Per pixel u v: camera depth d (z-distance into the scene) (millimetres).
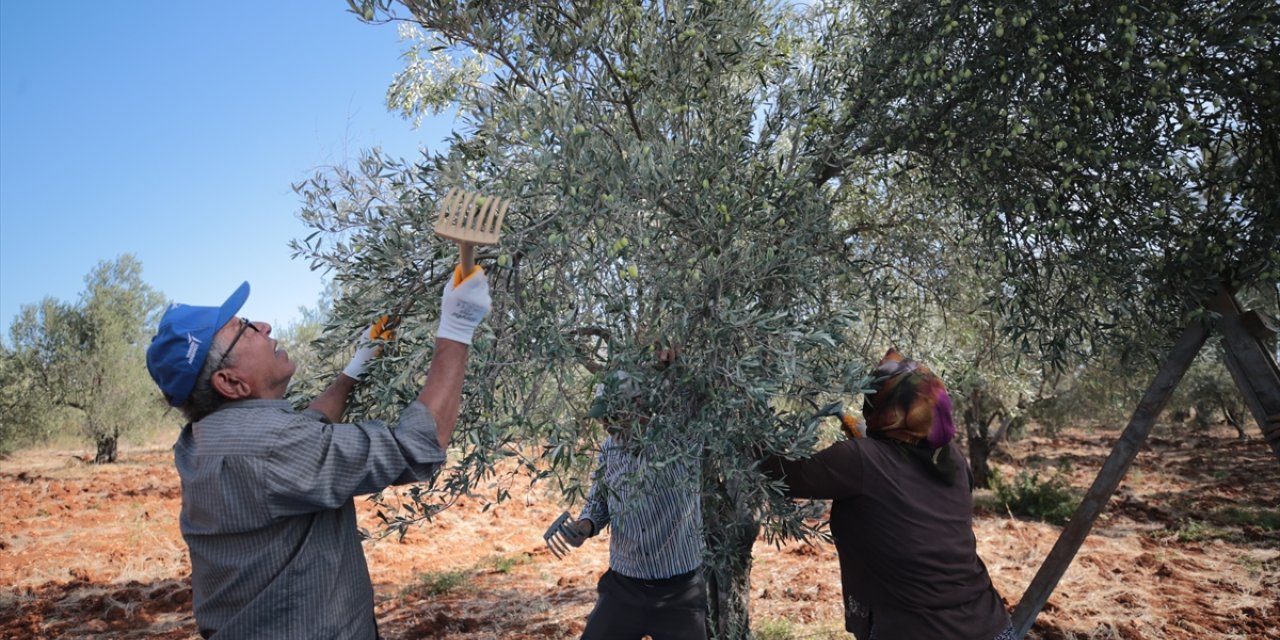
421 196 2566
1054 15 3094
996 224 3328
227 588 1989
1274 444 3551
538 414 2578
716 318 2631
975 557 2799
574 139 2422
